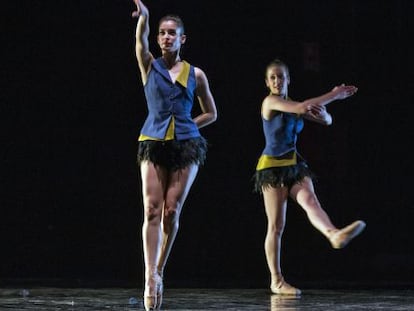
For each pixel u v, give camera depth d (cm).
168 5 1967
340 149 2041
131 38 1994
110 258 2012
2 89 1994
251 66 2023
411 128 2058
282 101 1048
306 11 2023
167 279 1783
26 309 844
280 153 1088
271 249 1114
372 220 2045
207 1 1998
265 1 2014
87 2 1983
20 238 2016
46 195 2017
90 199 2027
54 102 2008
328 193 2030
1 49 1983
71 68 2002
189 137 816
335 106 2042
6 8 1966
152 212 796
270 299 983
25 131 2006
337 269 1983
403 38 2053
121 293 1091
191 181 819
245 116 2031
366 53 2053
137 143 2020
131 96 2012
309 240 2020
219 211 2036
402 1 2044
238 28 2016
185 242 2027
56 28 1986
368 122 2055
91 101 2012
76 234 2025
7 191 2012
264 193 1116
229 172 2038
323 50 2039
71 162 2022
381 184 2055
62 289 1188
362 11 2045
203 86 866
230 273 1998
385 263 1997
